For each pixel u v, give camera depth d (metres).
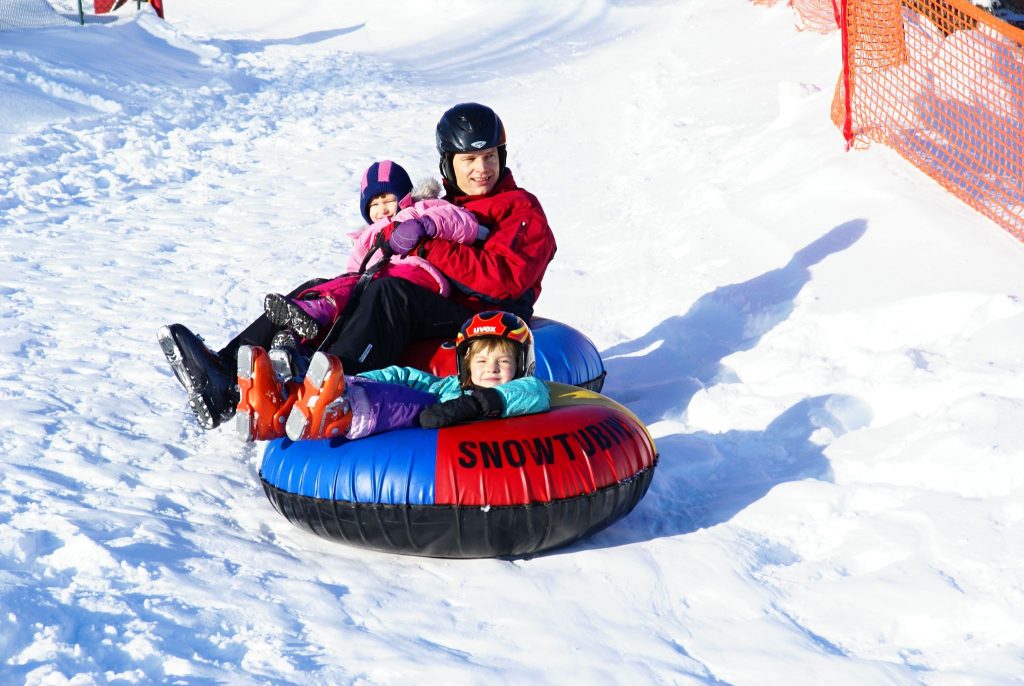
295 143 21.14
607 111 21.64
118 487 6.24
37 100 20.69
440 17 38.59
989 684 4.13
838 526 5.76
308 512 5.46
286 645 4.41
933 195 10.08
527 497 5.26
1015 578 4.93
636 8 39.62
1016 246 8.85
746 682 4.30
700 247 11.39
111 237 13.98
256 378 5.24
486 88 27.62
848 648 4.61
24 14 30.03
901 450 6.48
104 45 26.77
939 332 8.06
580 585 5.15
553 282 11.70
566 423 5.60
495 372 5.82
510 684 4.20
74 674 4.02
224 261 12.89
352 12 39.94
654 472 6.50
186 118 22.03
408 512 5.24
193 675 4.10
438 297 6.75
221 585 4.95
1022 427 6.26
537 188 16.34
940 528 5.44
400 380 5.96
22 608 4.42
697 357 8.95
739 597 5.01
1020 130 10.91
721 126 16.25
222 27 38.56
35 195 15.98
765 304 9.38
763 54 20.69
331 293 6.64
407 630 4.65
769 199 11.62
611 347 9.67
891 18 12.44
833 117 12.84
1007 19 13.41
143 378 8.50
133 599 4.67
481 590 5.09
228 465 6.76
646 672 4.33
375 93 26.84
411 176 18.22
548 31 36.56
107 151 18.92
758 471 6.73
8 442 6.80
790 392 7.75
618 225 13.52
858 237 9.84
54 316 10.26
